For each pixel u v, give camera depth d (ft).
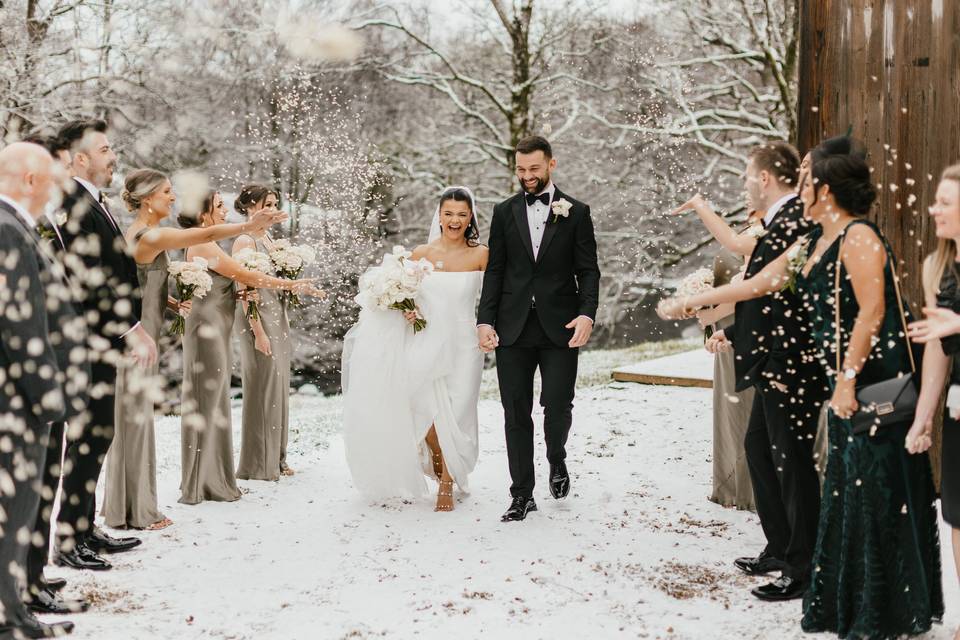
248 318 15.83
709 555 11.85
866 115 13.83
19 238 8.36
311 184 31.17
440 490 14.28
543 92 45.96
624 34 42.83
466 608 9.98
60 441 9.95
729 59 39.50
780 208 10.42
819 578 9.18
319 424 22.13
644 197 41.83
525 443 13.76
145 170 13.11
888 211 13.69
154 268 13.09
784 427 10.18
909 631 8.75
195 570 11.38
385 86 47.26
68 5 29.78
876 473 8.71
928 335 7.97
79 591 10.40
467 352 14.49
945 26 12.98
